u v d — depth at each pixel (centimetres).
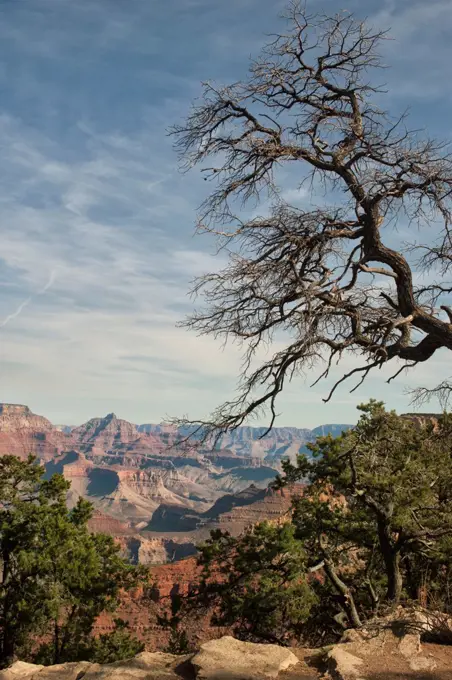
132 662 746
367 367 1048
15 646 2917
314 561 2041
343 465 1855
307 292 1031
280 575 2000
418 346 1115
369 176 1059
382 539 1747
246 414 1080
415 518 1758
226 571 2153
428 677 682
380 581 2153
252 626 2033
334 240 1109
